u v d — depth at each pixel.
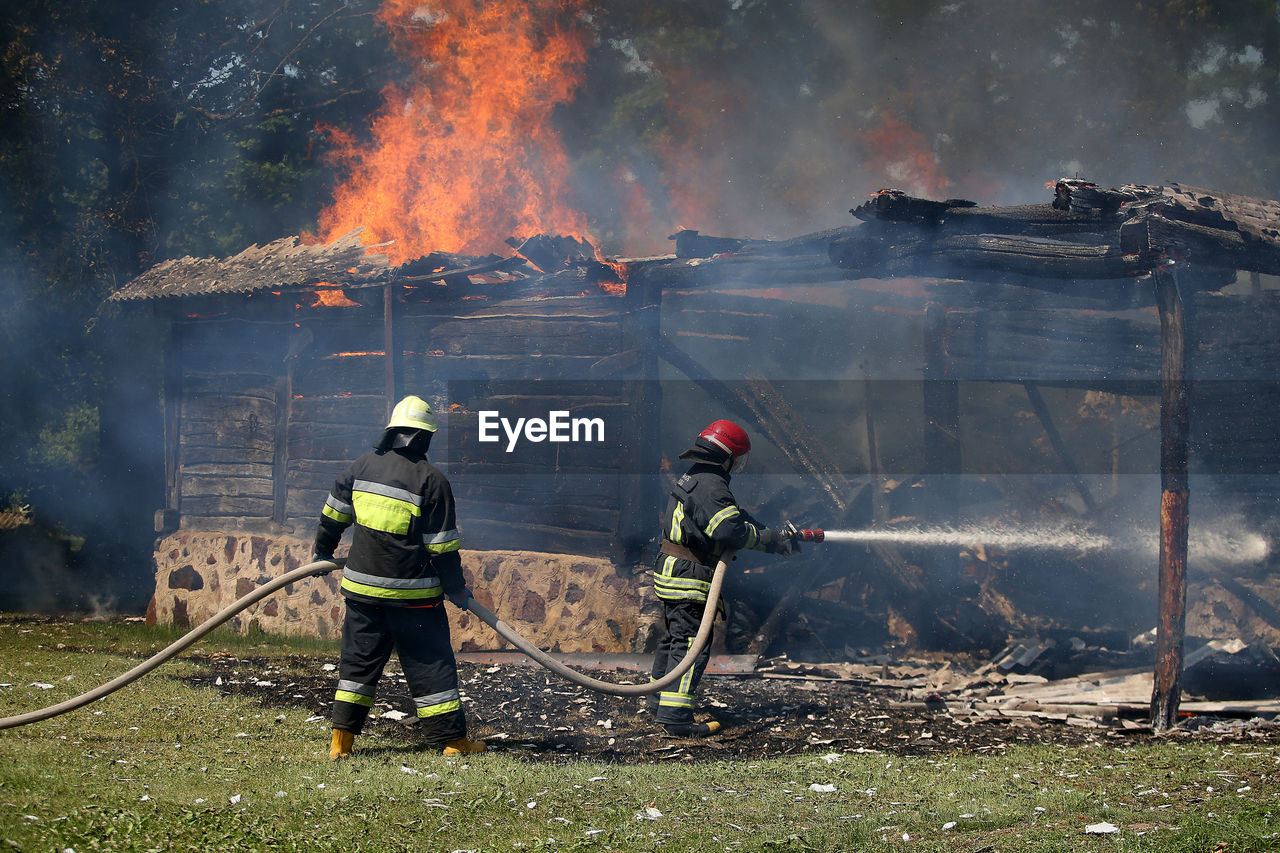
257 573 13.72
